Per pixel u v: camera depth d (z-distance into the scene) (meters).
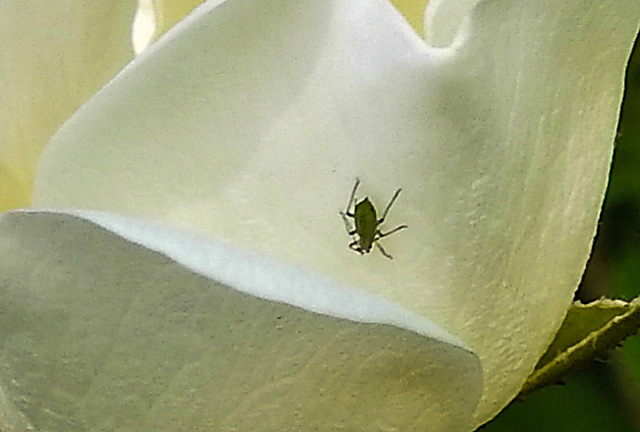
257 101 0.08
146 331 0.08
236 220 0.08
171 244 0.07
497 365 0.09
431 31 0.09
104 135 0.08
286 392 0.08
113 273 0.08
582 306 0.10
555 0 0.08
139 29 0.09
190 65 0.08
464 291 0.09
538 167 0.09
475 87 0.08
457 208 0.08
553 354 0.10
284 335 0.08
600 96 0.09
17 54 0.09
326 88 0.08
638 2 0.09
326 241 0.08
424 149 0.08
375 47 0.08
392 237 0.08
